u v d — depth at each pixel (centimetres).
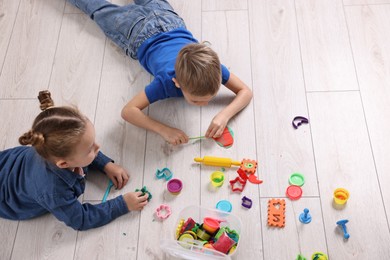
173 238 134
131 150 151
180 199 140
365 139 147
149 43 158
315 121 152
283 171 143
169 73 146
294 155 146
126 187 143
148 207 139
